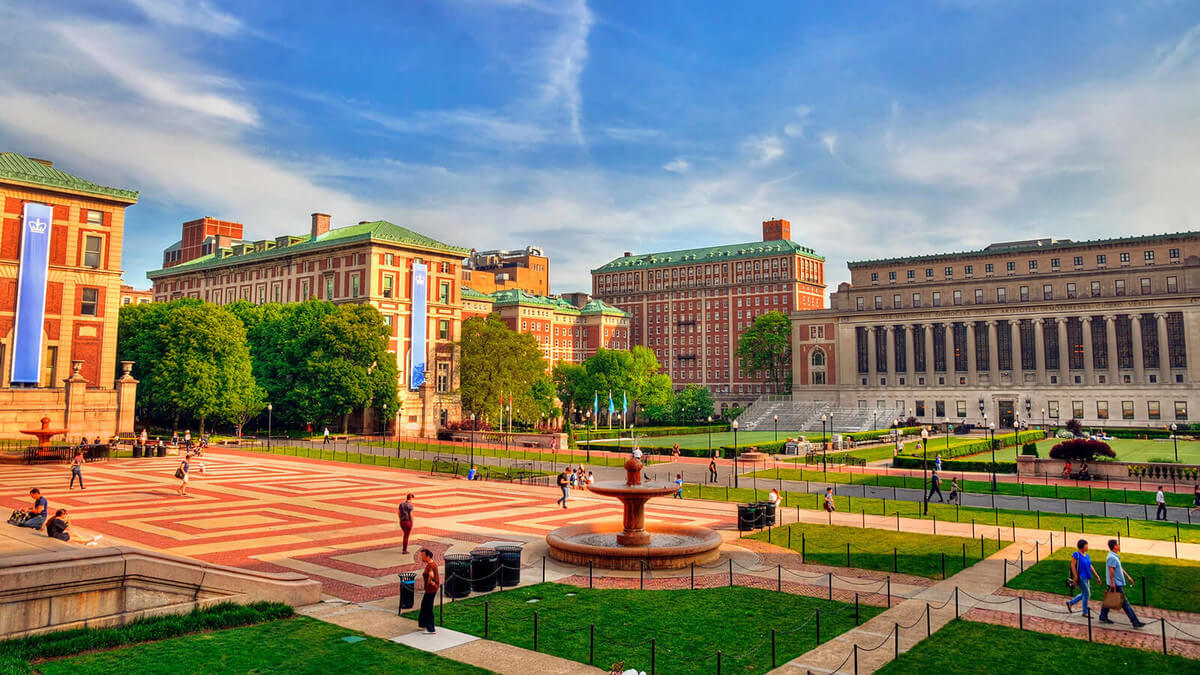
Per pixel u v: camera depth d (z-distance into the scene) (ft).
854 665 56.85
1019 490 177.88
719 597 76.79
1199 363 414.21
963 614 71.67
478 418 363.35
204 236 574.15
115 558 60.29
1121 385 435.94
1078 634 65.62
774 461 249.55
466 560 78.38
